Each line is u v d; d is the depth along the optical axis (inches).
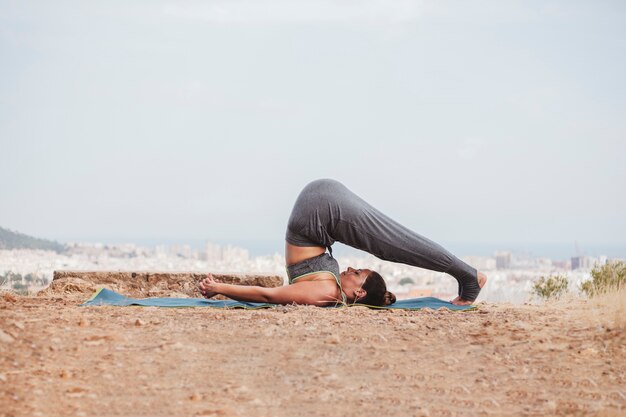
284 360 223.5
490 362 227.8
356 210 328.8
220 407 189.0
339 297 327.9
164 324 257.1
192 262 2859.3
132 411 185.6
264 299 321.7
